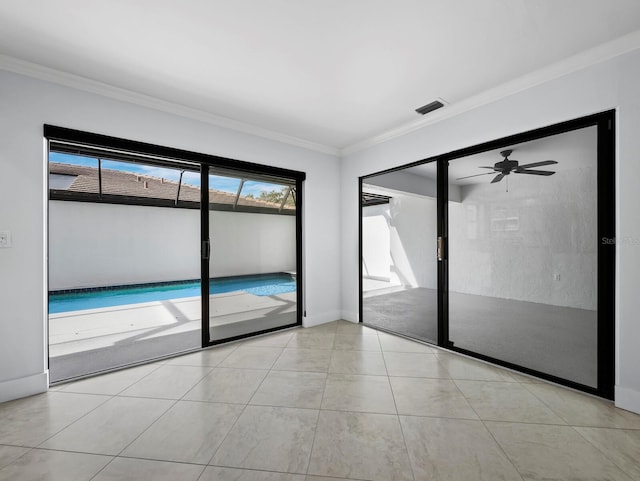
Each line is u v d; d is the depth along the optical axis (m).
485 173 3.86
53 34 1.74
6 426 1.69
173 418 1.78
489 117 2.52
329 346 3.03
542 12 1.59
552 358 2.60
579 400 1.96
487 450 1.48
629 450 1.47
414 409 1.87
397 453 1.47
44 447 1.51
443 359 2.69
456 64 2.09
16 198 2.02
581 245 3.42
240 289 3.28
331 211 4.00
